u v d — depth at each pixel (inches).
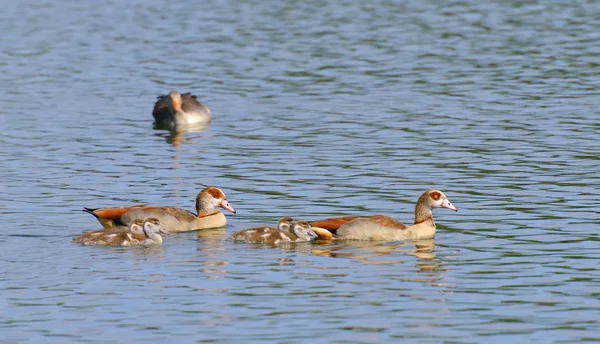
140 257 797.2
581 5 2317.9
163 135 1314.0
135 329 649.0
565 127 1289.4
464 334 639.8
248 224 907.4
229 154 1194.0
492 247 822.5
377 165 1119.6
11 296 708.0
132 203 979.9
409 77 1642.5
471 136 1251.8
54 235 863.1
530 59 1758.1
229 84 1636.3
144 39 2043.6
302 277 744.3
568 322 659.4
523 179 1047.0
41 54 1904.5
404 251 813.9
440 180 1049.5
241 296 705.0
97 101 1526.8
